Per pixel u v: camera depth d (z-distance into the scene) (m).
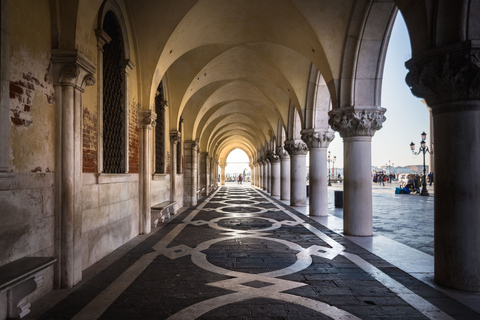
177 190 13.58
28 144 3.67
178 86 12.34
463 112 4.04
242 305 3.62
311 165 11.55
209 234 8.03
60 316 3.34
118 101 6.95
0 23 3.10
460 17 3.89
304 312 3.44
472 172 4.02
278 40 9.40
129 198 7.35
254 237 7.61
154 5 7.42
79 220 4.46
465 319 3.27
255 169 43.12
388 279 4.53
